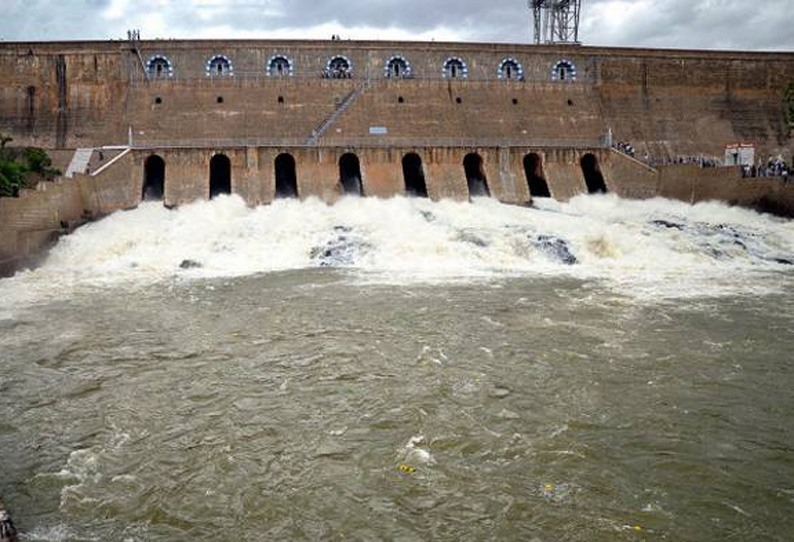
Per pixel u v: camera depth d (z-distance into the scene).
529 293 27.66
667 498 11.66
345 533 10.73
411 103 53.19
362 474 12.52
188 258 35.03
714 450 13.43
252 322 23.16
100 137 49.22
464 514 11.20
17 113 50.25
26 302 26.39
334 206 43.56
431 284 29.64
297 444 13.77
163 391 16.81
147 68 51.78
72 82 50.97
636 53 58.31
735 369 18.12
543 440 13.83
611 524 10.86
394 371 17.97
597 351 19.62
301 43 53.91
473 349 19.83
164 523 11.05
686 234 39.03
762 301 26.12
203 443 13.89
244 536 10.69
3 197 33.09
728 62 59.53
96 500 11.73
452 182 47.06
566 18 68.00
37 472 12.75
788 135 58.31
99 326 22.84
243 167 45.09
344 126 50.72
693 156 55.44
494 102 54.81
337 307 25.17
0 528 10.31
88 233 37.25
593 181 52.19
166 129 49.19
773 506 11.40
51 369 18.58
